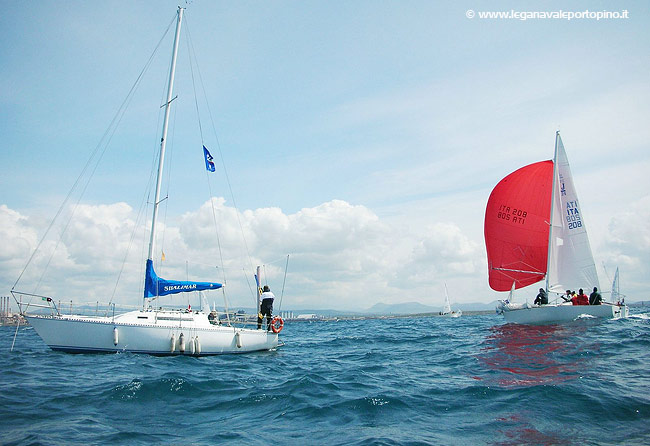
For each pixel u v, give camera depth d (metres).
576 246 21.92
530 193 23.19
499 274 23.59
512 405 7.56
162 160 16.31
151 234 15.78
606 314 19.80
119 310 15.16
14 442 6.02
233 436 6.52
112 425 7.00
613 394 7.68
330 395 8.89
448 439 6.16
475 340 17.48
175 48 17.33
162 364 12.55
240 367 12.84
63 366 11.85
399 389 9.26
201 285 16.06
